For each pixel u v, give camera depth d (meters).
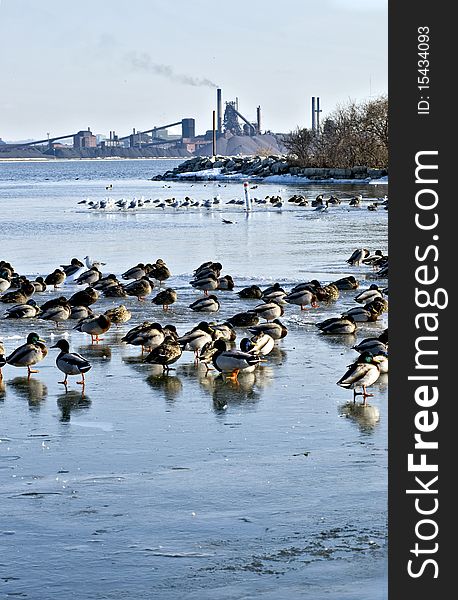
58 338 28.66
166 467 17.00
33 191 142.12
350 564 13.23
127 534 14.22
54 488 16.03
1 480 16.41
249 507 15.16
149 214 84.56
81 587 12.65
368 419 19.72
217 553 13.59
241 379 23.28
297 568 13.12
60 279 39.69
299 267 44.69
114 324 30.44
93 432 19.08
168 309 33.53
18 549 13.76
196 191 133.25
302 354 26.02
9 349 26.94
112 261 48.22
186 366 24.77
